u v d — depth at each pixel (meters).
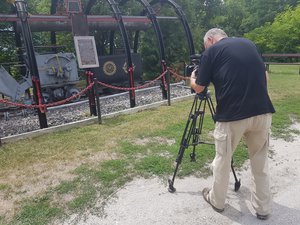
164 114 7.38
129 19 10.39
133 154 4.98
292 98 8.51
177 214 3.33
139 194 3.77
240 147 4.98
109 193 3.82
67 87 10.18
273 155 4.81
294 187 3.83
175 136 5.75
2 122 7.50
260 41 23.66
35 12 15.72
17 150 5.39
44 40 15.46
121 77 11.76
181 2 14.60
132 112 7.82
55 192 3.90
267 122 2.90
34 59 6.63
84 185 4.04
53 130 6.42
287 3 34.16
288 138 5.50
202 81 2.95
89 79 7.48
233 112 2.80
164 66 9.28
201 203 3.52
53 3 11.27
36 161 4.88
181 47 14.35
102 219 3.30
